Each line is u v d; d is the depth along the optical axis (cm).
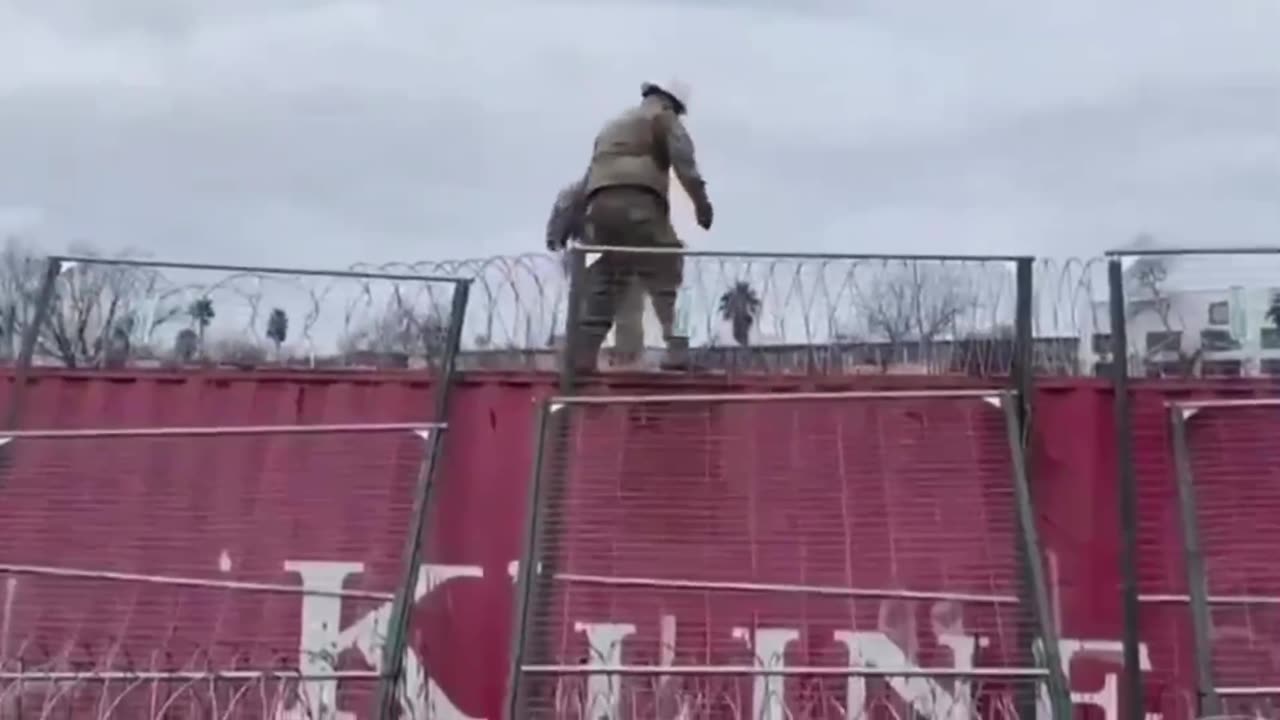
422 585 1050
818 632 962
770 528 1017
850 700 937
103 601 1008
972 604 958
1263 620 944
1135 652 972
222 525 1049
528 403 1125
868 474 1043
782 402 1089
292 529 1045
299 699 905
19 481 1080
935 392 1049
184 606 1008
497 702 1034
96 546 1038
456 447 1105
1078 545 1046
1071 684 1013
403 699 957
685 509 1031
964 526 1006
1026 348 1118
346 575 1024
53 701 913
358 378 1138
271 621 1005
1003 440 1055
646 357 1194
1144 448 1064
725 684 938
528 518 992
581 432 1084
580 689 916
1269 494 1013
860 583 979
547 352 1188
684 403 1095
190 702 938
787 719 927
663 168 1270
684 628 967
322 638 1002
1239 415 1055
